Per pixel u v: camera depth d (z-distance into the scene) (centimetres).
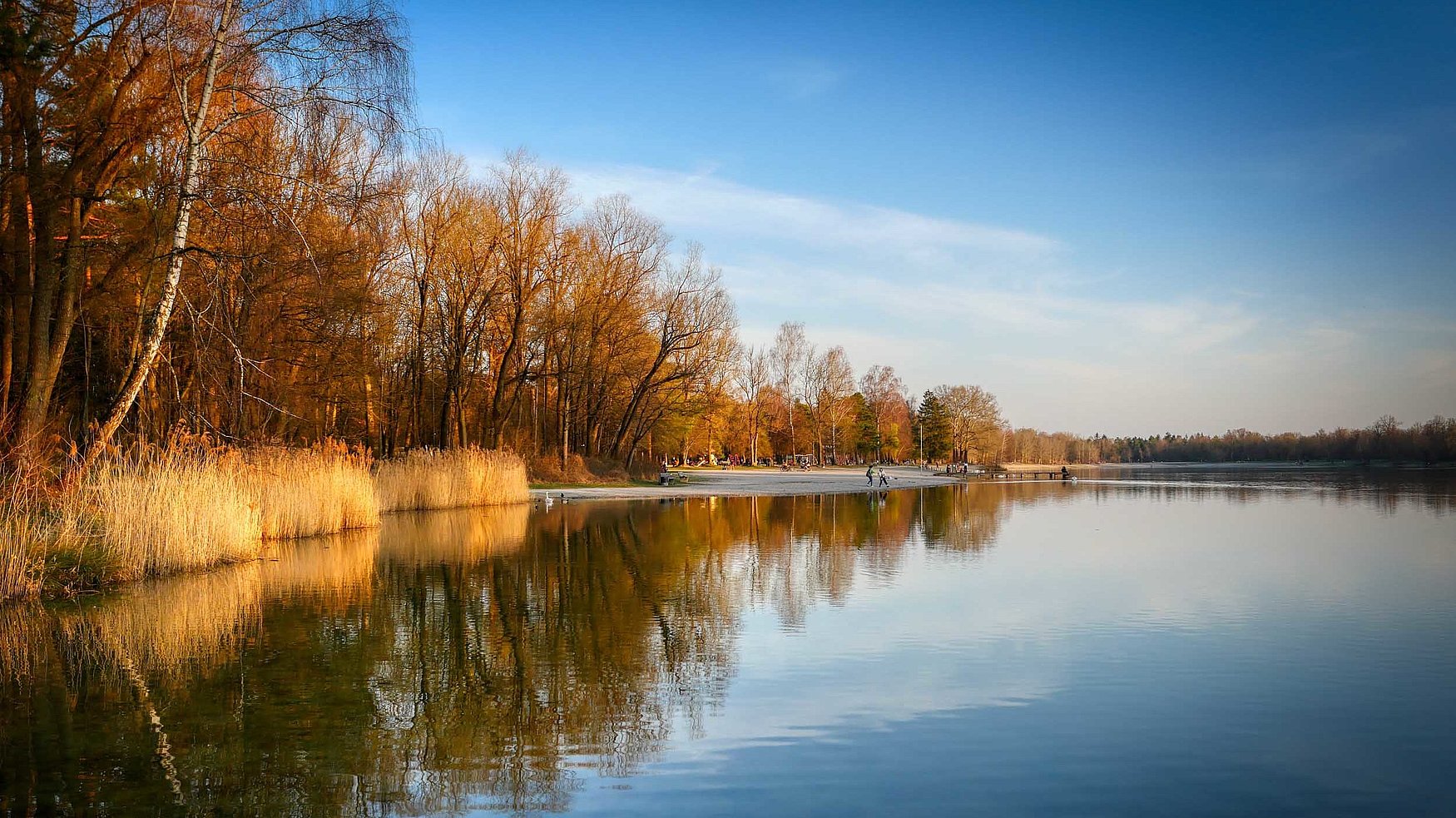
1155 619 1167
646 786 602
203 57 1551
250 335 2205
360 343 2877
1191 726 729
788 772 628
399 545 1972
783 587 1433
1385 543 2094
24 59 1405
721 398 6228
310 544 1945
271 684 850
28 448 1429
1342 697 806
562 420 5059
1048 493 4831
